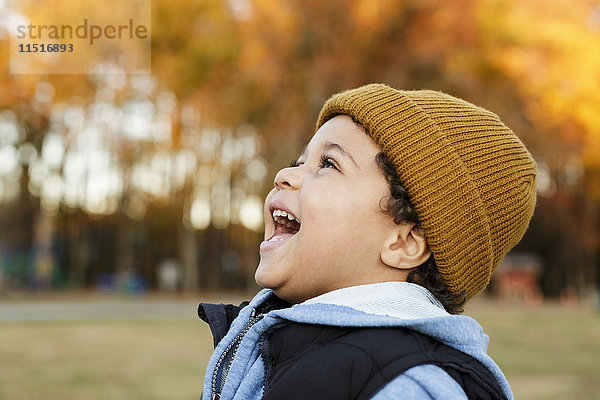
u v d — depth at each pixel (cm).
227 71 1806
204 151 2186
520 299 2020
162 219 2423
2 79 1727
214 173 2250
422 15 1531
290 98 1642
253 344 110
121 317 1068
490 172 116
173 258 2530
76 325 898
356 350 95
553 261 2552
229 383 109
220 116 1905
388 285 107
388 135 111
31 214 2236
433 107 118
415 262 112
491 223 116
